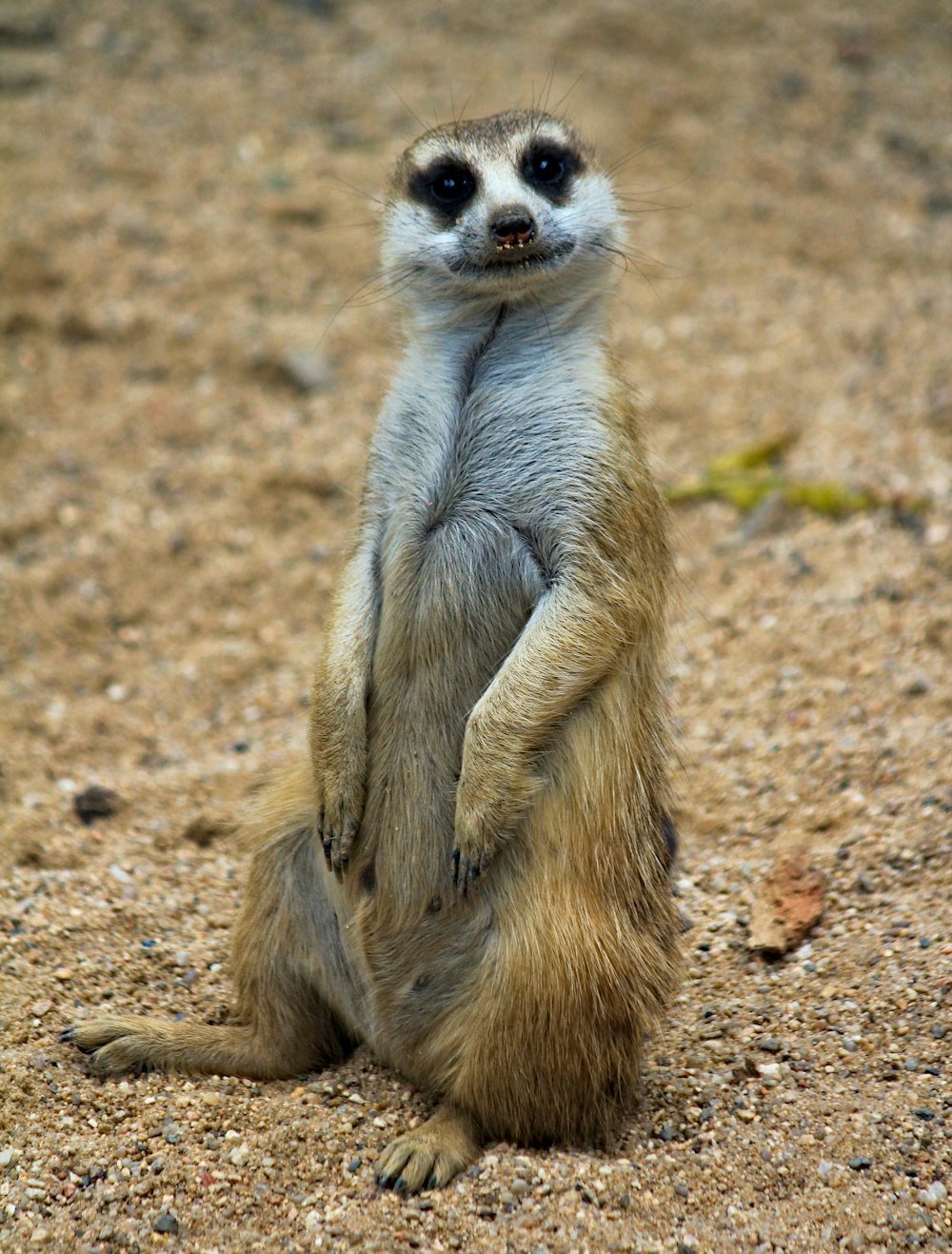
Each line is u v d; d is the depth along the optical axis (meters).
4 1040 6.22
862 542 10.77
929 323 13.96
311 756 6.09
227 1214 5.22
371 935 6.02
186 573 11.03
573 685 5.66
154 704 9.80
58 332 13.45
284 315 13.95
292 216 15.10
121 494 11.77
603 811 5.75
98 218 14.73
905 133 17.19
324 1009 6.39
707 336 13.92
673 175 15.95
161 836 8.19
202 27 18.27
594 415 5.97
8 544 11.26
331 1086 6.09
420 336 6.39
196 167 15.66
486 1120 5.72
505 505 5.98
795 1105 5.84
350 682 6.03
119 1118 5.73
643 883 6.04
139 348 13.41
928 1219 5.19
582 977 5.59
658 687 6.24
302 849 6.29
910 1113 5.72
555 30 18.16
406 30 18.25
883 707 8.94
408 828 5.99
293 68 17.50
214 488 11.84
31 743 9.30
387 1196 5.33
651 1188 5.38
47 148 15.70
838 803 8.11
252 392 13.11
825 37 18.78
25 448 12.26
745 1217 5.20
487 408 6.08
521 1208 5.25
